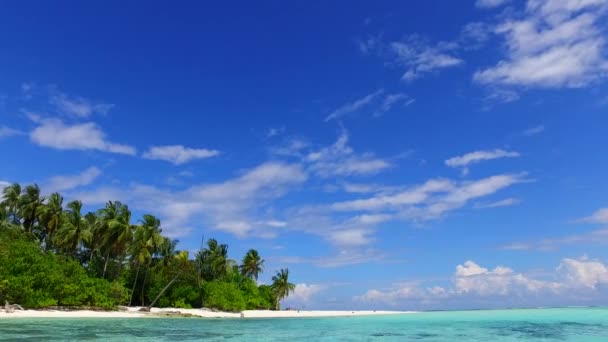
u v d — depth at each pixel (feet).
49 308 162.91
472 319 216.95
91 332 98.22
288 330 135.33
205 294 243.60
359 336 117.29
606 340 103.19
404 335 121.19
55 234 200.44
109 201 217.36
